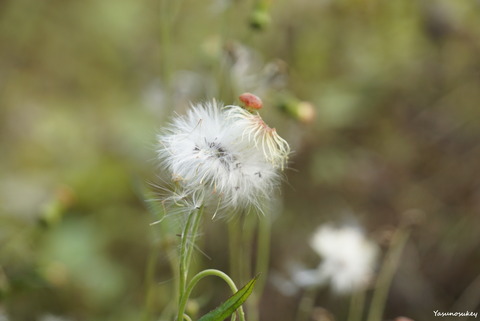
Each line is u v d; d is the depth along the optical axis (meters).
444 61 0.58
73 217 0.52
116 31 0.69
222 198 0.27
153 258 0.35
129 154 0.57
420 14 0.60
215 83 0.39
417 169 0.54
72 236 0.49
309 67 0.59
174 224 0.29
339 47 0.60
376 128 0.56
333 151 0.53
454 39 0.58
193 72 0.44
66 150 0.59
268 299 0.46
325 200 0.51
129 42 0.68
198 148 0.28
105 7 0.70
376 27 0.61
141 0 0.71
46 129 0.61
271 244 0.48
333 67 0.60
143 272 0.48
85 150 0.59
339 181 0.52
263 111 0.40
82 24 0.70
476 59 0.58
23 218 0.50
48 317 0.40
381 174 0.53
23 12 0.69
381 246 0.46
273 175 0.28
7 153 0.59
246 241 0.36
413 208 0.51
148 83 0.59
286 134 0.41
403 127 0.56
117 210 0.53
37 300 0.44
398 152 0.54
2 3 0.68
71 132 0.61
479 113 0.55
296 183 0.51
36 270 0.38
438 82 0.58
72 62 0.68
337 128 0.55
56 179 0.55
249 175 0.28
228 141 0.28
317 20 0.61
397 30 0.61
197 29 0.63
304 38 0.60
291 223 0.49
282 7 0.61
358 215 0.50
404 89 0.58
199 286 0.43
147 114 0.57
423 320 0.45
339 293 0.39
